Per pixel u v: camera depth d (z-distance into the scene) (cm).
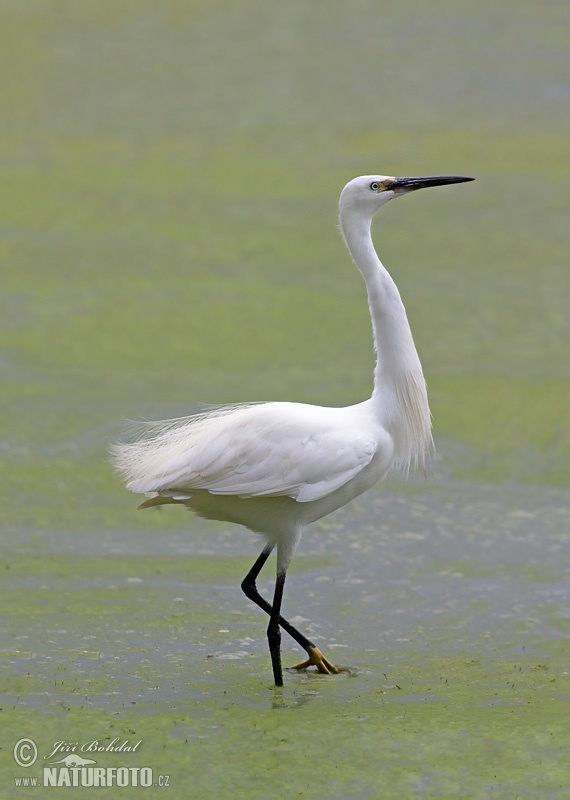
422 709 818
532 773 721
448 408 1577
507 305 2031
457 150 2888
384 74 3412
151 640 942
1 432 1471
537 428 1510
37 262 2195
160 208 2514
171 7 3934
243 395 1605
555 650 938
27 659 894
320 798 690
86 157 2809
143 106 3144
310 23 3847
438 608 1030
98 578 1073
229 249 2297
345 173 2719
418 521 1248
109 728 777
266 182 2677
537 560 1142
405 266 2238
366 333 1881
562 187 2680
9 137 2906
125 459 893
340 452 848
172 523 1229
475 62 3497
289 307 1997
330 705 823
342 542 1191
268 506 857
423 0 4081
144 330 1886
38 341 1833
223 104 3183
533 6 4012
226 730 778
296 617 1005
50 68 3356
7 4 3872
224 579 1084
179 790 699
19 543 1153
